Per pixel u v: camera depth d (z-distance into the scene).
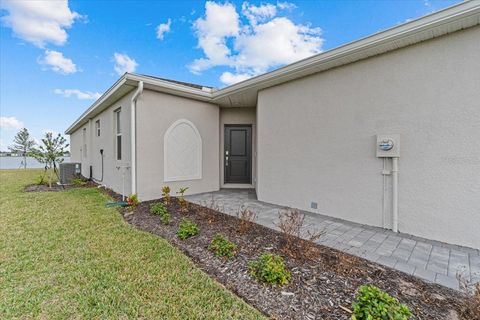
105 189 7.36
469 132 2.96
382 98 3.71
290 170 5.14
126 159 6.00
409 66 3.43
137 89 5.29
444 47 3.13
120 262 2.60
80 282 2.21
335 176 4.35
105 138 7.84
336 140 4.32
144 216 4.41
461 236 3.03
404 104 3.49
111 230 3.62
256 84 5.41
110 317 1.76
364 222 3.95
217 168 7.32
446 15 2.79
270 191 5.59
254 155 7.76
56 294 2.02
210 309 1.86
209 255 2.77
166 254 2.81
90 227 3.75
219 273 2.39
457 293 1.97
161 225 3.88
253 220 4.03
